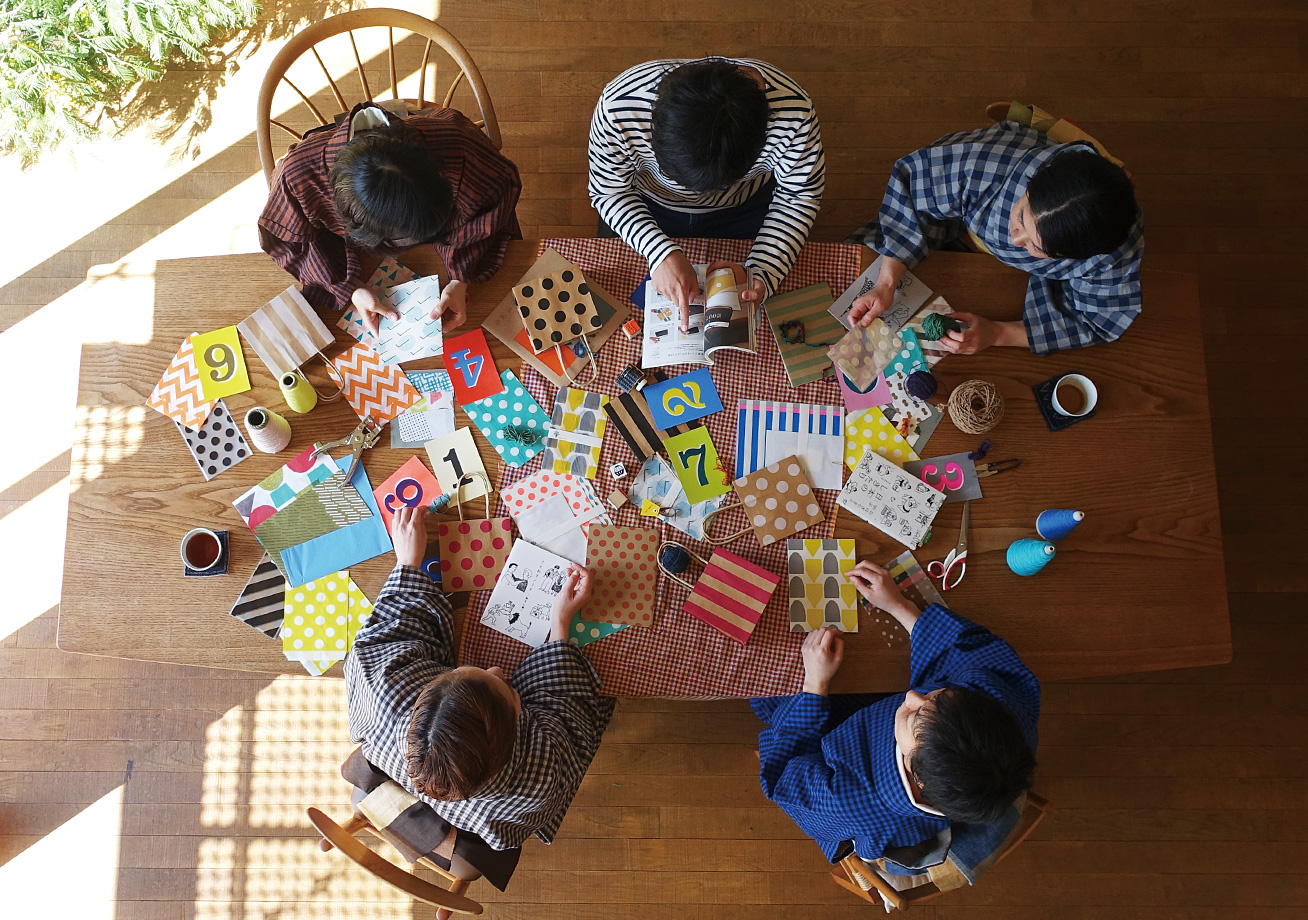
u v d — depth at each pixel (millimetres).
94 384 1794
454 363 1822
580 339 1833
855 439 1816
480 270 1858
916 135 2783
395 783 1784
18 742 2490
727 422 1816
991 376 1848
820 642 1701
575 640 1723
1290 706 2557
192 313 1820
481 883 2461
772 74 1716
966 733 1430
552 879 2461
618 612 1732
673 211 2113
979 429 1778
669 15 2803
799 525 1777
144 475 1762
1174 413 1852
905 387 1831
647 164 1857
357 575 1742
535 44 2781
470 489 1778
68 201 2725
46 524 2592
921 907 2461
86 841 2459
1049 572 1776
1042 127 1875
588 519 1771
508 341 1826
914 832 1661
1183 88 2834
